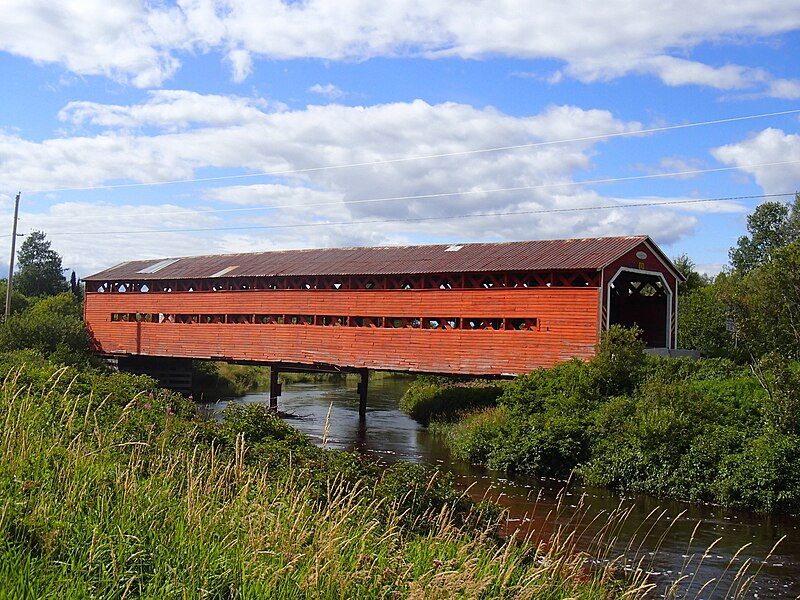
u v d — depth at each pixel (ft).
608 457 64.54
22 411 29.53
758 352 81.51
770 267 83.25
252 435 37.22
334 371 109.29
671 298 90.38
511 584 24.61
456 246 102.42
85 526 20.74
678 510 54.95
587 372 76.38
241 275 115.24
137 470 27.45
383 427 96.12
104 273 140.67
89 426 31.50
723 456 59.77
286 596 19.40
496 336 87.92
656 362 79.20
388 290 98.27
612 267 81.46
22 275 255.50
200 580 19.01
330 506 24.98
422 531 29.71
